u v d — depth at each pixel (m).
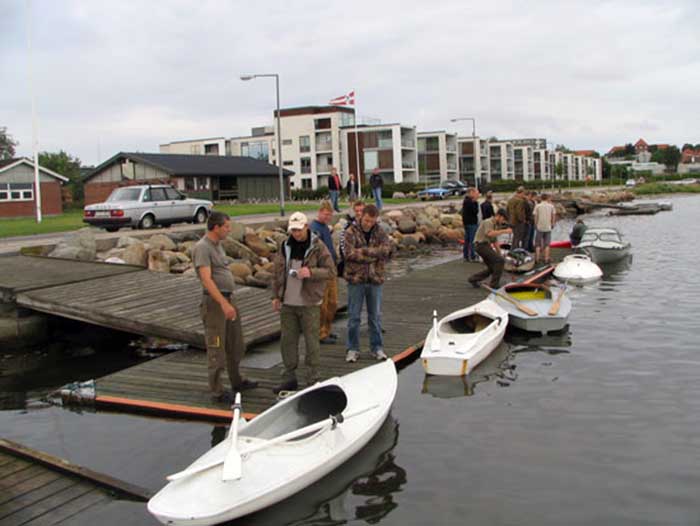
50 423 7.80
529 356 10.21
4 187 38.44
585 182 108.12
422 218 31.05
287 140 81.38
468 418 7.64
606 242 21.19
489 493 5.84
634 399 8.15
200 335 9.95
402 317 12.24
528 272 17.72
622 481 6.01
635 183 113.19
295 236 7.58
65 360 11.47
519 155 114.19
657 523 5.29
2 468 6.25
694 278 17.42
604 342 10.91
